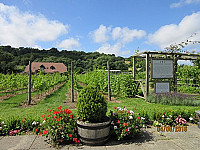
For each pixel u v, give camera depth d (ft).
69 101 24.48
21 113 16.02
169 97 22.07
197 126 12.68
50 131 9.07
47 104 21.72
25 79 43.65
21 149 8.58
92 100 9.35
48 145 9.06
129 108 17.98
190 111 14.02
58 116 9.63
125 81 28.50
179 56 25.63
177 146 9.07
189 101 20.86
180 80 34.04
